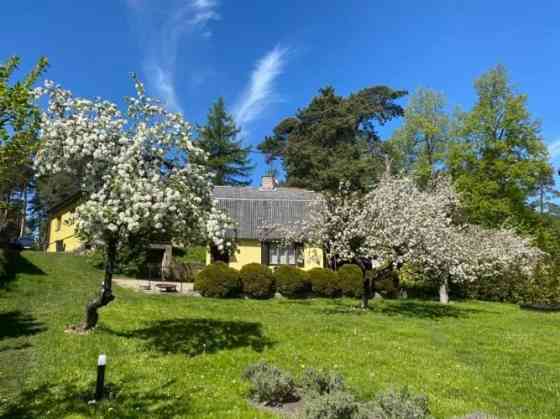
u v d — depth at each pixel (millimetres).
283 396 7379
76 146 9609
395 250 19078
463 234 26750
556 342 13734
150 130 10219
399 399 6566
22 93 7562
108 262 11047
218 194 31344
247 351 10219
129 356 9359
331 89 48469
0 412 6504
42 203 55719
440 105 37688
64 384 7602
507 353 11984
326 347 11148
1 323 11883
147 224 9695
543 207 44969
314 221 21109
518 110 31312
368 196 20688
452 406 7391
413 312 19500
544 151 31391
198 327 12508
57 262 25109
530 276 26453
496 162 31359
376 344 11898
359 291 24766
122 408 6676
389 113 47906
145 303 17078
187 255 31391
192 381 8031
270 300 22531
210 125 54219
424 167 33594
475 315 19641
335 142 45875
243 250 28062
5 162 8047
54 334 10711
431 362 10344
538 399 8172
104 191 9773
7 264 19297
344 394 6629
